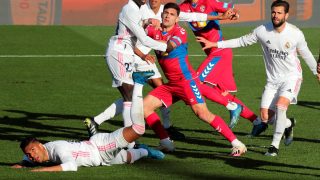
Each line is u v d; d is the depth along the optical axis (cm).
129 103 2491
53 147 2081
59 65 4588
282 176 2062
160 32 2331
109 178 2011
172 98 2352
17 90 3788
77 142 2125
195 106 2302
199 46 5294
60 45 5275
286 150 2419
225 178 2036
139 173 2081
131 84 2498
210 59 2891
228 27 5850
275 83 2395
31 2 5881
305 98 3569
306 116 3091
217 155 2350
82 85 3947
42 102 3466
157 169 2136
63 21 5919
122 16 2455
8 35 5559
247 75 4288
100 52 5053
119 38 2505
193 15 2703
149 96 2356
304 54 2358
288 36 2316
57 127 2877
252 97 3612
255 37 2378
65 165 2059
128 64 2495
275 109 2347
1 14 5862
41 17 5900
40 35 5588
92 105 3394
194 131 2795
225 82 2906
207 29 2909
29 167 2141
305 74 4372
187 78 2289
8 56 4878
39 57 4853
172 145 2383
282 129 2328
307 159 2286
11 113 3184
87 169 2102
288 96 2338
